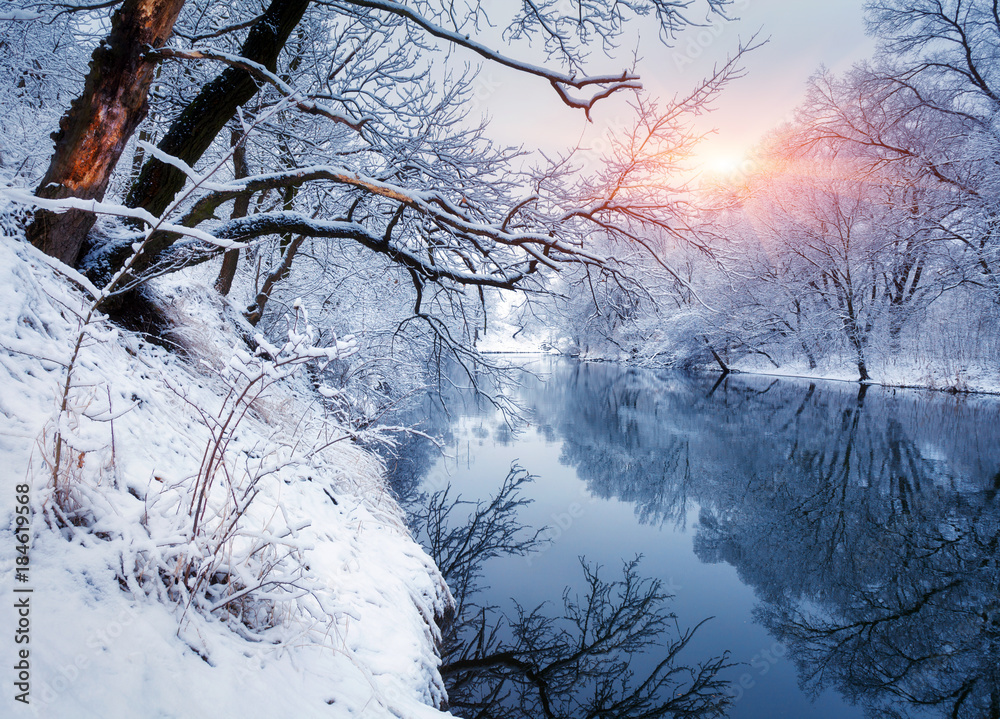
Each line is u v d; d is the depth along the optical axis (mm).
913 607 5953
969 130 21656
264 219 5605
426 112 6676
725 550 7457
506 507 9031
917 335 24500
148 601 1980
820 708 4320
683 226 7035
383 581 4051
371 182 5488
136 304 5195
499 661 4789
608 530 8141
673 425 16375
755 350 33062
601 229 7039
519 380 9578
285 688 2131
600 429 15727
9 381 2336
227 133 8234
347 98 6438
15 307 2654
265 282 9344
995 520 8430
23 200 1728
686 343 33875
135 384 3369
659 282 7805
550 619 5559
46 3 5016
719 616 5746
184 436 3410
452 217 5789
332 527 4211
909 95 23797
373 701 2457
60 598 1721
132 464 2547
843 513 8891
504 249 7668
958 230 22297
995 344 21156
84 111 4125
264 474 2354
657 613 5750
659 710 4238
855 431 14859
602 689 4477
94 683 1548
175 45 6098
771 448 13242
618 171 6609
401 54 7281
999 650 5117
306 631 2574
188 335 5695
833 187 25531
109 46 4117
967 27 21750
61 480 2014
